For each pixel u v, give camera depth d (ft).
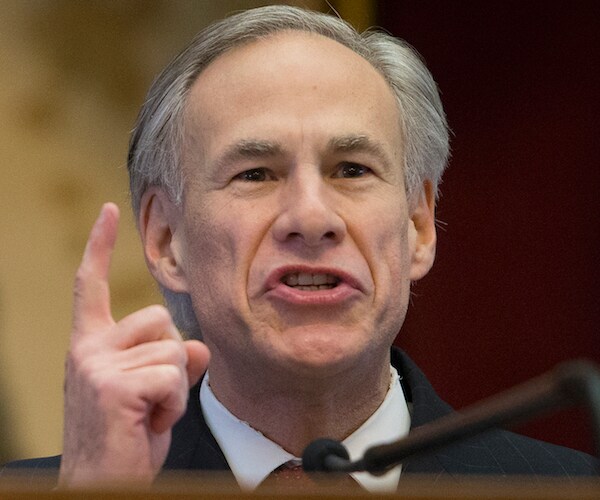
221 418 23.03
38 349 42.24
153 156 23.90
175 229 23.73
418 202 24.56
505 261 43.88
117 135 43.21
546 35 43.57
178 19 43.45
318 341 21.29
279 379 21.85
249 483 22.52
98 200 42.93
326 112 22.34
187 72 23.61
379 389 22.81
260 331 21.58
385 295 21.86
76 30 42.96
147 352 19.62
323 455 15.90
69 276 42.68
